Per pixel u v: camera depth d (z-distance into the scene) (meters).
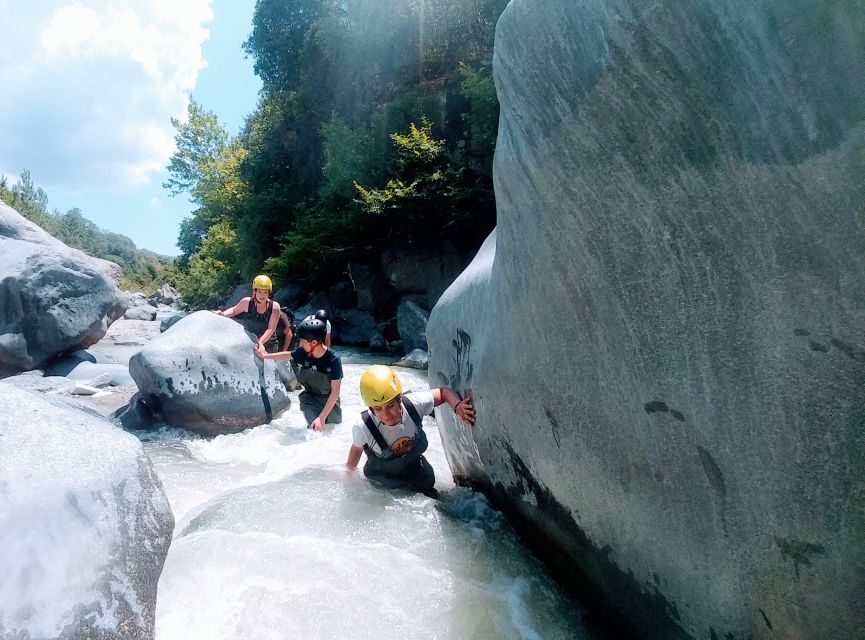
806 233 1.16
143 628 1.41
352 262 16.80
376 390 2.79
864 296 1.08
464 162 14.55
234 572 2.03
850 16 1.04
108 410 5.30
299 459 4.10
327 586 1.99
